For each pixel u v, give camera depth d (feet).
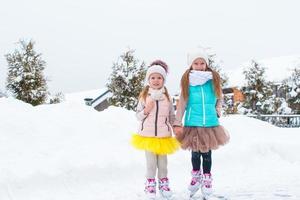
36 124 20.44
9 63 54.49
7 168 15.47
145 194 15.25
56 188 15.37
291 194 15.06
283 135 26.37
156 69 14.62
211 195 14.82
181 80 14.90
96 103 77.41
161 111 14.39
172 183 17.37
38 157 17.22
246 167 20.52
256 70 82.58
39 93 54.44
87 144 19.54
